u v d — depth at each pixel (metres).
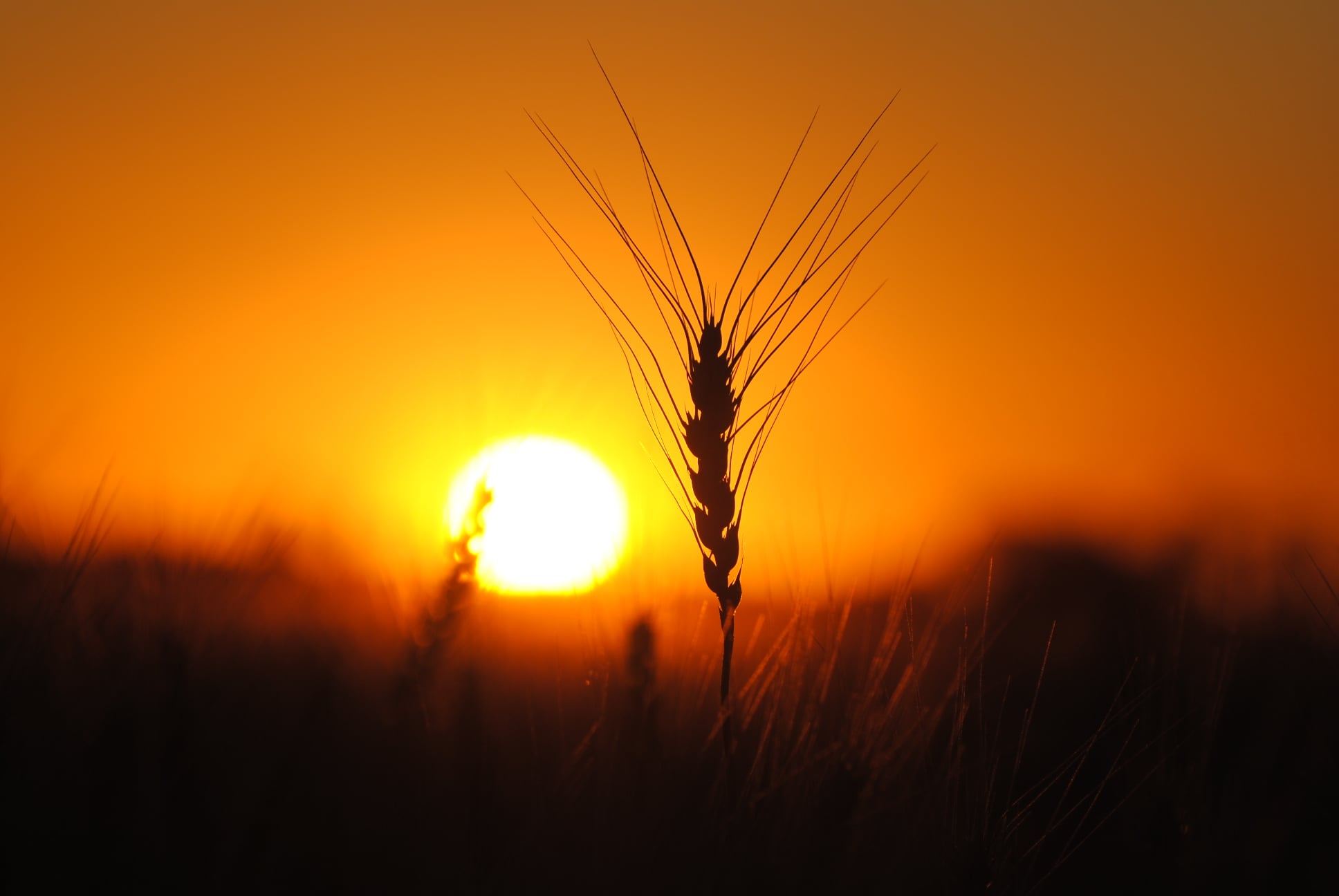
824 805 2.23
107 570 2.22
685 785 2.28
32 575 2.11
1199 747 2.71
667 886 2.08
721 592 2.55
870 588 2.74
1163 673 2.84
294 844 1.94
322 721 2.11
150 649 2.02
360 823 2.04
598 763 2.23
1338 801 2.58
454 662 2.18
